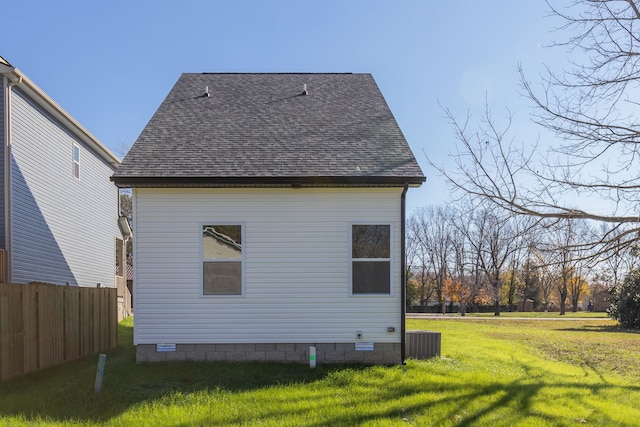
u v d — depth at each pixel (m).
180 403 6.38
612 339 14.87
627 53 7.93
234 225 9.33
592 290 44.59
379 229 9.48
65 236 15.06
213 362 8.89
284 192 9.38
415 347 9.76
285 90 12.94
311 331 9.23
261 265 9.28
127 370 8.26
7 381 7.48
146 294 9.12
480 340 13.76
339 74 14.21
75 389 7.07
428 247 48.84
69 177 15.39
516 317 30.34
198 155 9.62
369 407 6.20
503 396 6.84
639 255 8.03
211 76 13.72
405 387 7.19
